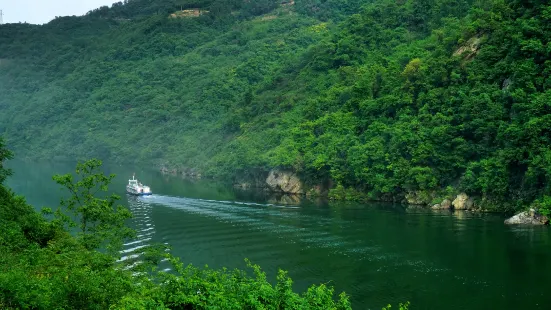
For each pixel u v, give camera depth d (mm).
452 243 54062
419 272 46000
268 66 178125
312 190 90688
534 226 59500
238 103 146750
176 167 134125
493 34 80125
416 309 38281
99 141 164750
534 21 73250
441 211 70375
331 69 125312
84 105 195375
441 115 76625
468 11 110250
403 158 78500
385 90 93875
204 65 199875
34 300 22891
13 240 35156
